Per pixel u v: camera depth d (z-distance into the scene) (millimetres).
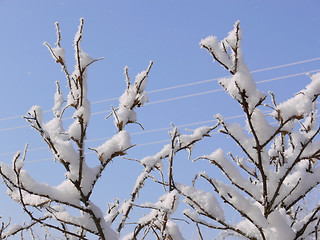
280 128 1675
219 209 1792
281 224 1750
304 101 1642
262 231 1689
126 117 2074
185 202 1829
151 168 2135
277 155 2191
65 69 1938
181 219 1929
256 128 1740
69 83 1937
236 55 1588
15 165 1657
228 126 1806
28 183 1712
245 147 1764
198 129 2156
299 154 1756
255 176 1970
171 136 2096
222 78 1677
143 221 2021
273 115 1909
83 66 1873
